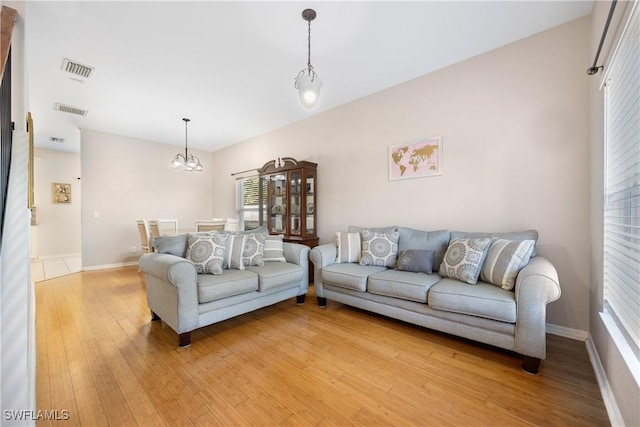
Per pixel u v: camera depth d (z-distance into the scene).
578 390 1.54
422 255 2.52
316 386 1.60
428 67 2.87
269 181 4.48
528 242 2.00
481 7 2.05
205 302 2.17
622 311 1.42
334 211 3.90
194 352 1.98
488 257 2.14
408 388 1.58
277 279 2.63
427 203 3.00
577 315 2.18
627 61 1.37
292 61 2.72
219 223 4.11
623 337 1.36
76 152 6.57
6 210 1.42
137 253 5.31
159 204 5.63
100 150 4.90
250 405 1.44
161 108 3.87
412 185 3.11
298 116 4.22
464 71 2.74
